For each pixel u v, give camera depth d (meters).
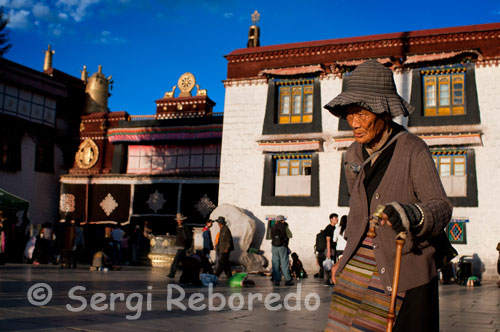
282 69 21.16
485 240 17.88
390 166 2.15
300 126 20.86
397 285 1.95
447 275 16.17
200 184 26.09
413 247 2.01
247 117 21.73
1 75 27.61
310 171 20.75
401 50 19.92
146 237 25.58
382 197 2.14
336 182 20.00
